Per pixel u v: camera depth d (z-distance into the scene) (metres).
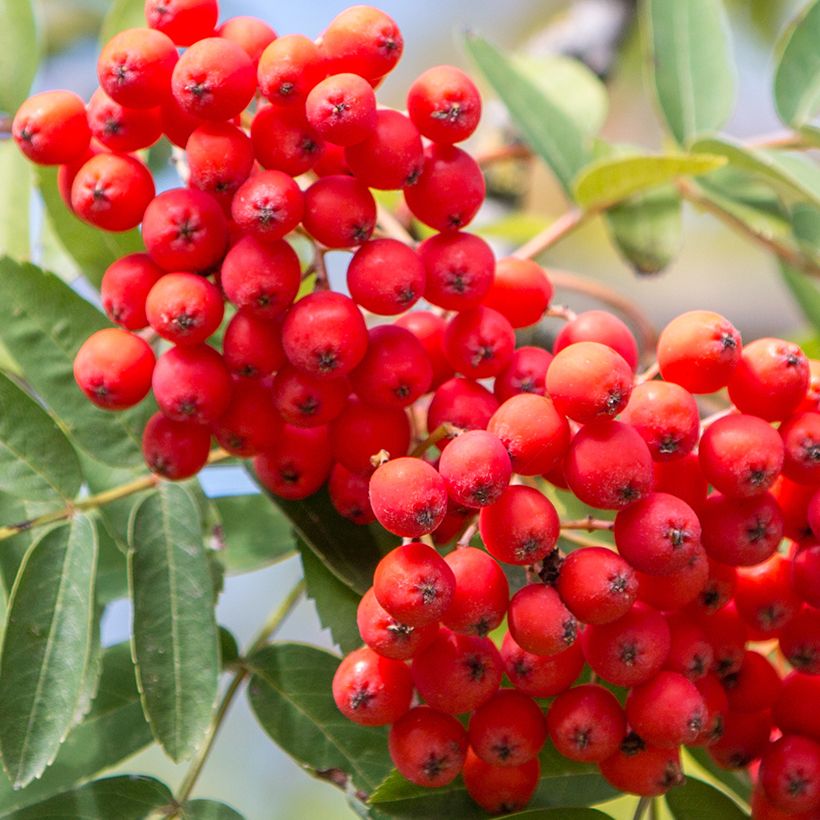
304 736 0.30
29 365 0.30
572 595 0.27
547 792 0.29
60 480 0.30
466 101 0.28
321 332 0.27
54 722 0.28
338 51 0.27
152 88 0.28
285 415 0.28
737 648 0.29
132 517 0.29
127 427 0.31
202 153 0.27
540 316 0.29
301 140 0.27
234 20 0.28
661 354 0.28
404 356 0.28
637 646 0.27
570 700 0.28
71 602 0.29
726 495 0.28
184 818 0.30
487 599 0.27
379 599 0.27
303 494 0.30
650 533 0.27
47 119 0.28
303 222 0.28
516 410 0.27
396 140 0.27
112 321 0.30
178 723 0.29
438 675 0.27
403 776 0.29
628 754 0.28
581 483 0.27
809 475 0.28
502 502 0.27
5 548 0.30
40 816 0.30
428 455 0.30
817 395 0.28
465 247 0.28
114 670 0.31
